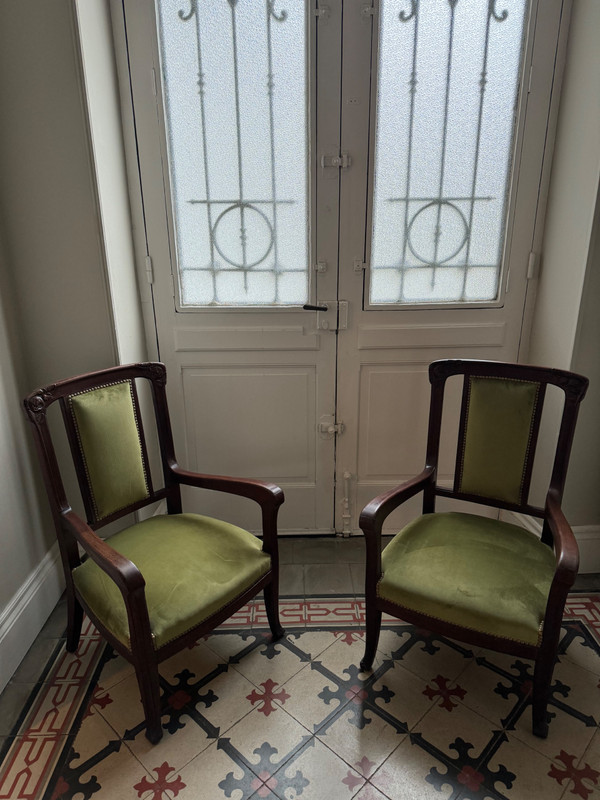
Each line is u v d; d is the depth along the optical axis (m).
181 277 1.96
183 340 2.01
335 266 1.94
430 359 2.05
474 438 1.62
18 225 1.63
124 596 1.19
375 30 1.70
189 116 1.79
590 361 1.79
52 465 1.40
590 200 1.64
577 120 1.69
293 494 2.22
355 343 2.03
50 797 1.21
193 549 1.51
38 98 1.53
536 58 1.73
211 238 1.92
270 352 2.04
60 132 1.56
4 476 1.57
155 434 2.12
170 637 1.28
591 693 1.47
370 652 1.52
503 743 1.33
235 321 2.00
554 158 1.82
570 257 1.75
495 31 1.71
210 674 1.55
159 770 1.27
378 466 2.20
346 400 2.10
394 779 1.25
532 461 1.56
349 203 1.87
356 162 1.82
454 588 1.34
